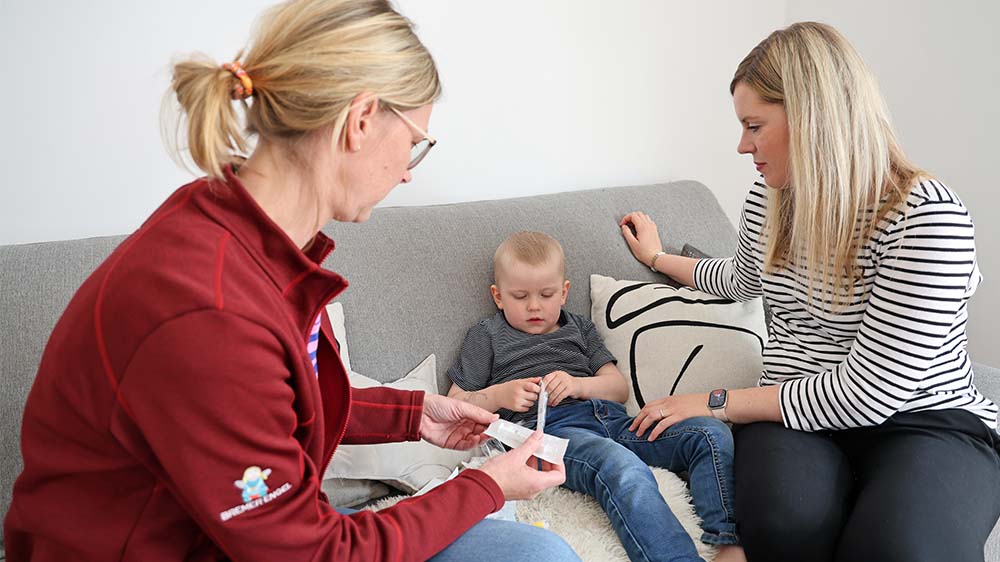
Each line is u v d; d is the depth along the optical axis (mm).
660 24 2391
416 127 958
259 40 893
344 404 1042
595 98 2328
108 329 792
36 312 1367
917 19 2422
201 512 816
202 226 863
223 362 788
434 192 2119
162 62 1696
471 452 1641
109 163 1688
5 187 1596
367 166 940
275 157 917
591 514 1474
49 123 1609
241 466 811
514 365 1785
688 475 1565
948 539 1217
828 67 1368
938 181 1384
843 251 1426
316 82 856
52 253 1437
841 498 1362
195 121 846
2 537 1292
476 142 2148
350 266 1695
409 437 1284
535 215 1980
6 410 1306
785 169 1464
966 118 2367
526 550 987
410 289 1749
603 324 1903
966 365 1479
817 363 1555
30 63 1567
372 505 1502
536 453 1205
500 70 2133
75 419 826
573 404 1752
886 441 1424
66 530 851
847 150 1380
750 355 1823
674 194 2236
